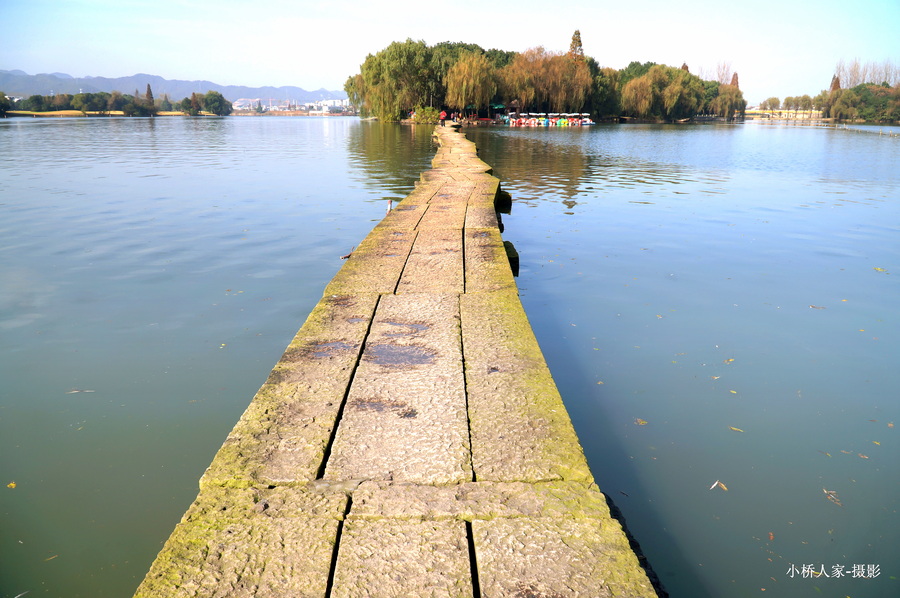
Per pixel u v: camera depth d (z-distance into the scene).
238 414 3.62
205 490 2.26
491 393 3.00
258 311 5.41
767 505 2.88
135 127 56.78
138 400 3.77
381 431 2.65
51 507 2.79
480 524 2.09
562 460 2.45
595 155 25.14
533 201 12.44
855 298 5.99
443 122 57.84
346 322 4.01
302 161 20.77
